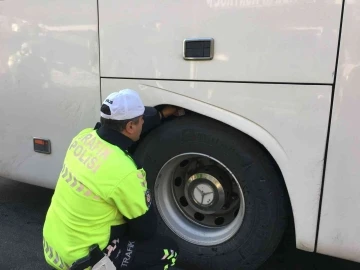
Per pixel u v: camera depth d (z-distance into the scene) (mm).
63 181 1828
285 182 2145
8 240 3238
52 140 2975
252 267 2434
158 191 2664
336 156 1998
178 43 2279
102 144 1800
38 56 2850
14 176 3289
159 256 1958
